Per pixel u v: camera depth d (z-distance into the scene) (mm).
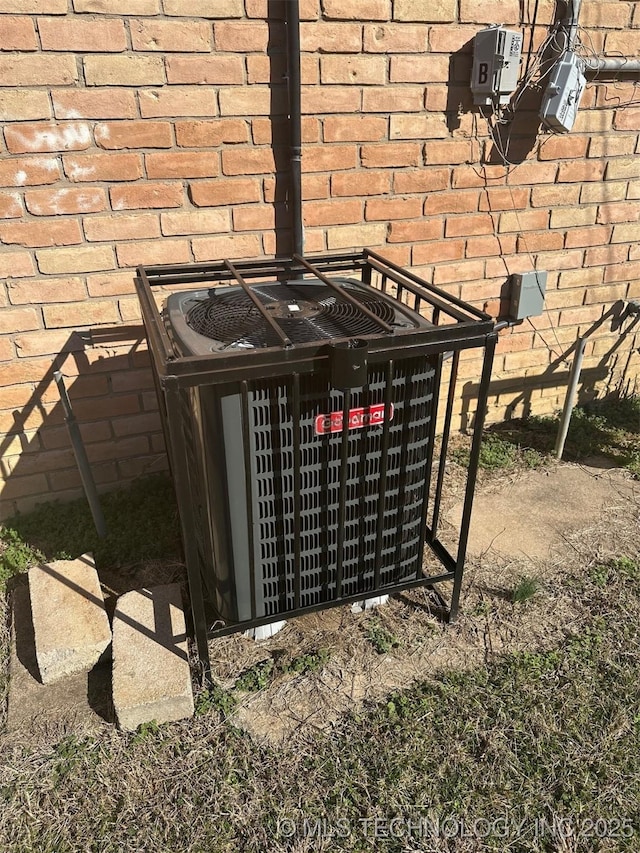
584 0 3025
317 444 1955
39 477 2988
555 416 3969
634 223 3660
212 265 2516
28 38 2311
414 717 2086
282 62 2619
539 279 3490
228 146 2688
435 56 2844
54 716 2104
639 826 1796
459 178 3137
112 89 2461
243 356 1677
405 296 3264
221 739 2025
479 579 2682
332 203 2945
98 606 2381
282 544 2084
